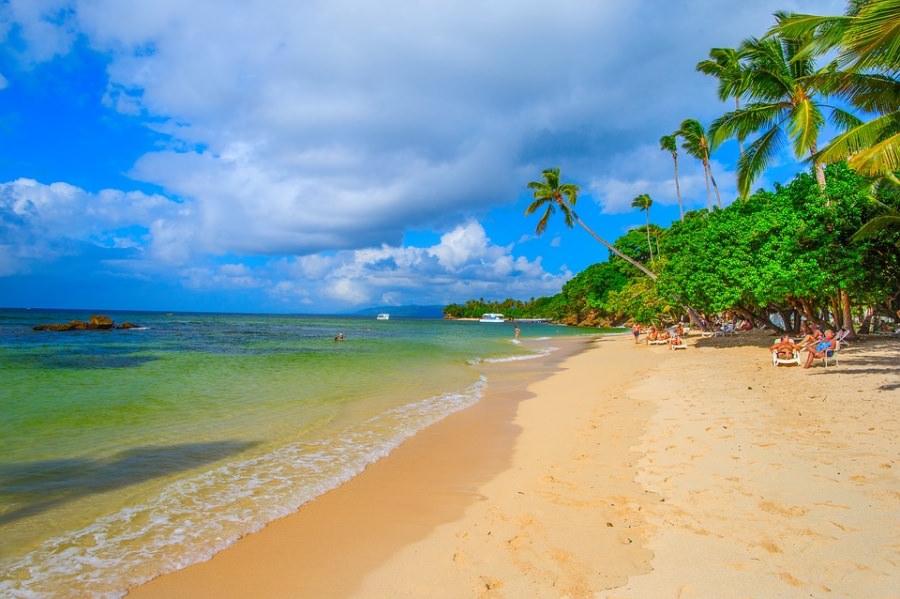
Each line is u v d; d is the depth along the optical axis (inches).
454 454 328.5
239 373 737.6
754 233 756.6
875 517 185.6
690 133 1441.9
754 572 154.6
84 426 392.8
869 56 398.9
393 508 235.0
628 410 428.5
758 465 250.4
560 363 956.6
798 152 725.3
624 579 156.7
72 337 1523.1
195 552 191.8
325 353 1134.4
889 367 537.3
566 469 276.5
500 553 181.0
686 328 1731.1
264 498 248.2
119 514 227.9
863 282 662.5
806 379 502.0
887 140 391.9
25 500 243.4
